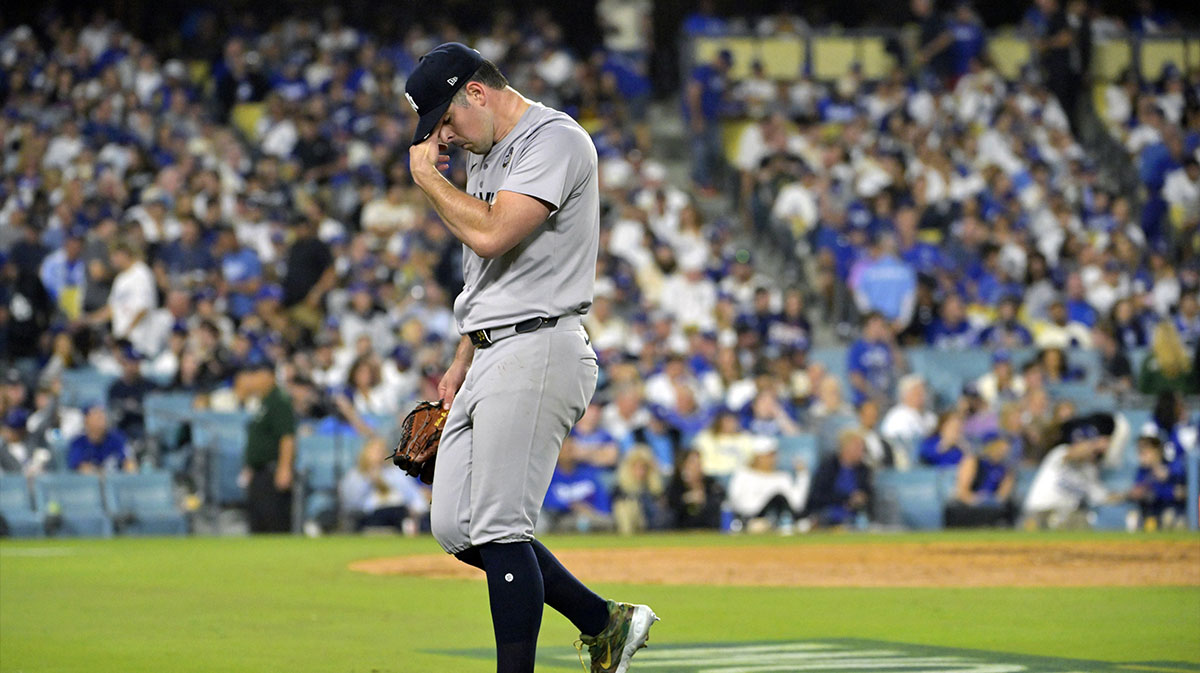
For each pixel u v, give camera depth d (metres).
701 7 88.62
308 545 37.78
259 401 46.72
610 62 84.56
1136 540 38.66
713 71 78.31
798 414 52.72
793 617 20.95
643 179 71.88
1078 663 15.89
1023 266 65.88
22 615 21.22
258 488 44.44
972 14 84.56
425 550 35.75
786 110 78.94
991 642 17.97
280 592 24.92
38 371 53.91
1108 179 79.75
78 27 81.56
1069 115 82.12
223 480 47.22
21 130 68.50
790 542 38.88
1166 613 21.38
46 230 61.25
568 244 13.34
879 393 55.28
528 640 13.00
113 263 54.91
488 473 13.05
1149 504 46.88
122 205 63.69
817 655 16.70
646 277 64.19
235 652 17.06
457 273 59.34
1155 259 66.31
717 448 48.62
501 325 13.21
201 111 75.56
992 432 50.56
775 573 28.75
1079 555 33.22
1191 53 85.50
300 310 57.16
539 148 13.13
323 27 87.69
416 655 16.84
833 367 57.81
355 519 44.94
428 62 13.35
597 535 43.19
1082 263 65.69
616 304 61.78
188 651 17.16
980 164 75.19
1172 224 72.62
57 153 67.69
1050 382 53.66
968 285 64.50
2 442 44.41
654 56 90.38
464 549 13.52
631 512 45.16
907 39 84.44
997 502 47.72
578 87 80.56
